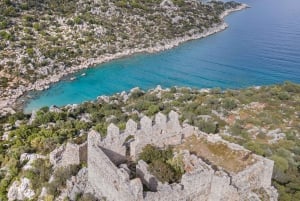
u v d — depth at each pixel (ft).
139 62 487.61
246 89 335.06
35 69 421.18
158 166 115.34
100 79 425.28
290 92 316.81
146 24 610.24
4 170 176.55
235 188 108.99
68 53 470.80
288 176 146.61
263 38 618.44
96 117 269.23
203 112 252.42
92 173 128.47
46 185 144.97
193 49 554.87
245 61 496.23
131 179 109.50
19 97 364.58
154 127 130.82
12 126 265.54
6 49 442.91
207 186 111.24
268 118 238.68
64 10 574.15
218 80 431.43
